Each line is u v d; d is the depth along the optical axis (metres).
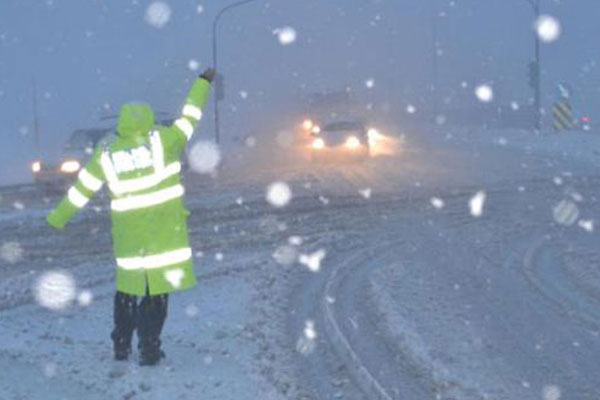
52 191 25.59
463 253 13.76
